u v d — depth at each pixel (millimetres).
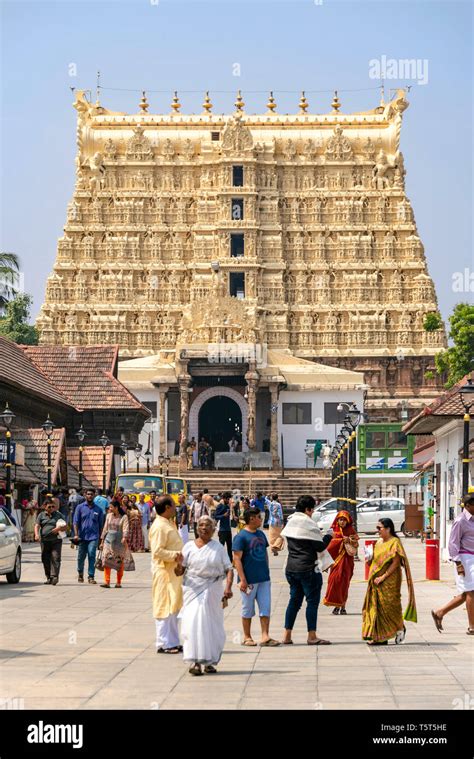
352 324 137125
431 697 19906
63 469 69125
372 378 136125
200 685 21281
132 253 138875
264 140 140875
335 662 23703
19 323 148375
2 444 55469
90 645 26000
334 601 32156
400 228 139500
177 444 120312
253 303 134875
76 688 20906
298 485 104188
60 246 139625
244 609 26281
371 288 138375
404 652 24969
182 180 140875
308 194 140125
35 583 40875
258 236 138125
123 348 136875
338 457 75125
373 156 141750
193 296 137000
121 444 85812
